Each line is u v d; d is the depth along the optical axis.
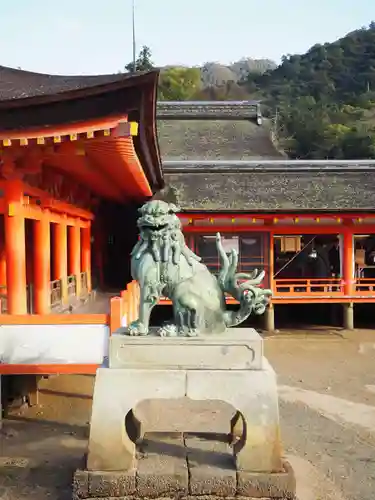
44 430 10.01
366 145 62.72
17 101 8.39
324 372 15.69
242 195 21.73
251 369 6.75
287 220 21.20
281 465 6.60
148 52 71.00
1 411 10.38
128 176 13.75
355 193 21.94
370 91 82.06
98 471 6.58
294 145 68.50
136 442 7.67
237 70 131.88
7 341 9.74
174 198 21.41
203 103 34.88
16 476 7.88
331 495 7.47
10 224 10.84
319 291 23.25
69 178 14.86
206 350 6.74
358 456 9.12
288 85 88.38
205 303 7.08
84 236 19.38
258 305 7.29
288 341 19.98
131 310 12.28
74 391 12.59
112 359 6.78
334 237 23.31
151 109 8.97
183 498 6.49
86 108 8.46
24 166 10.32
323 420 11.27
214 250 21.28
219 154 32.25
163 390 6.64
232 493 6.52
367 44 93.44
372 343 19.66
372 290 22.11
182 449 7.39
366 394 13.38
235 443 7.22
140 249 7.20
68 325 9.77
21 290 10.97
